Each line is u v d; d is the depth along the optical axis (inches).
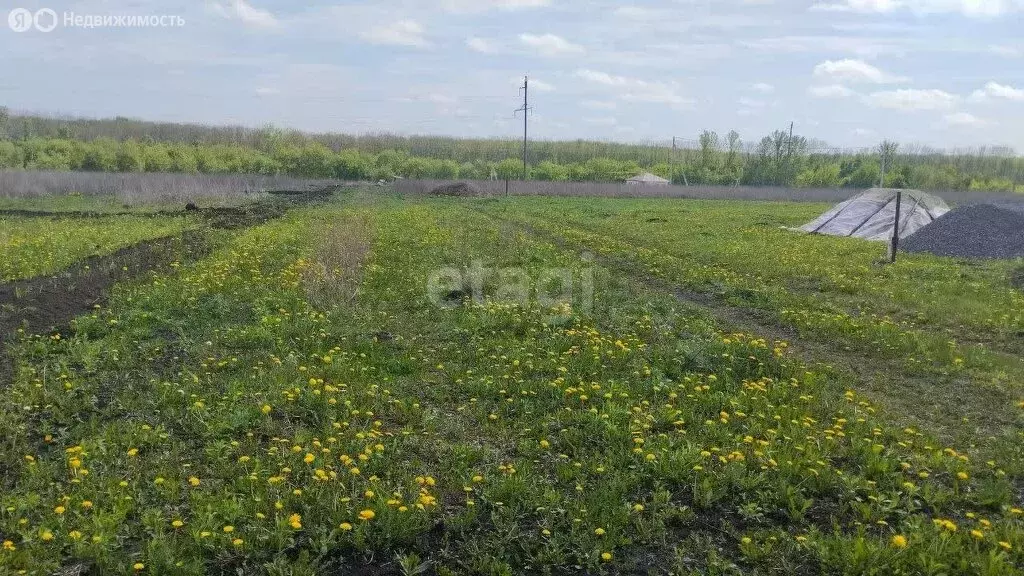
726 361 357.7
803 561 199.5
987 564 193.0
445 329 416.8
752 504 223.1
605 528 211.0
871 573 190.2
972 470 253.0
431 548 204.7
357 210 1208.8
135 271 557.9
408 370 347.6
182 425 271.3
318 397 295.0
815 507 228.1
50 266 565.0
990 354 393.1
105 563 188.5
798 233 1023.0
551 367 347.6
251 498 219.6
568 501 223.9
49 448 252.4
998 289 567.5
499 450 264.7
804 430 276.4
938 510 225.3
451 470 244.7
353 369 335.9
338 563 195.5
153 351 353.1
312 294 478.9
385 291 512.4
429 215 1172.5
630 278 628.4
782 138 3218.5
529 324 425.7
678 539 210.5
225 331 389.7
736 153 3427.7
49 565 186.5
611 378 335.0
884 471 245.3
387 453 254.8
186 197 1300.4
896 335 415.8
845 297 546.3
